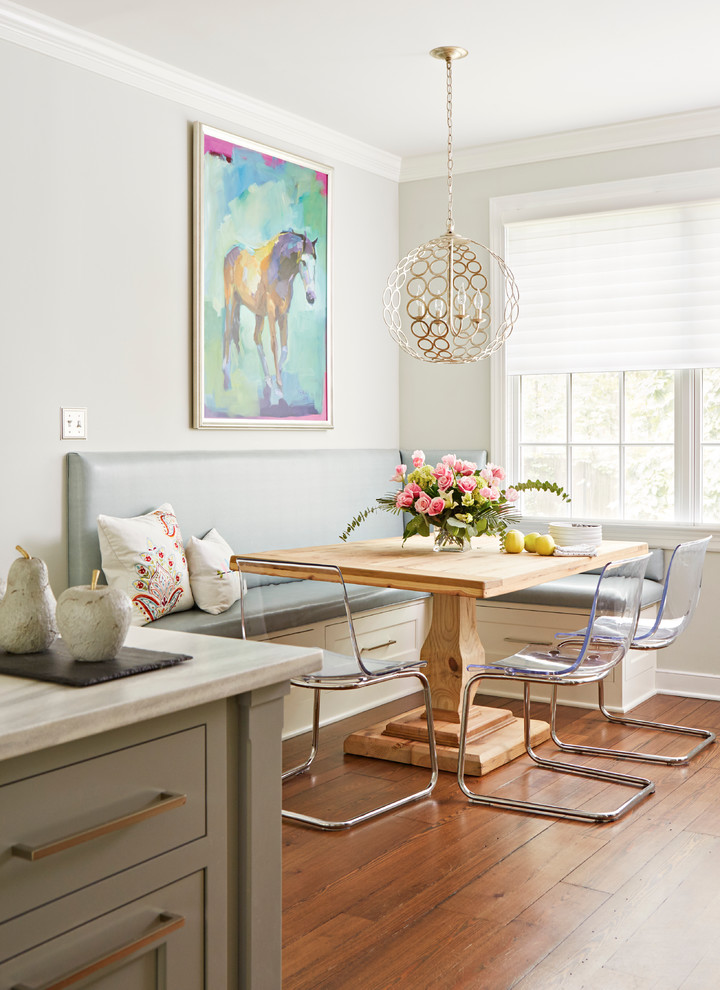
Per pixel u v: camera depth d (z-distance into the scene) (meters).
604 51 3.86
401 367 5.55
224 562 3.83
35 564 1.56
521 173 5.12
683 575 3.65
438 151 5.27
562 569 3.40
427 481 3.80
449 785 3.39
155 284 3.98
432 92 4.32
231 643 1.70
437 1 3.39
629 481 4.93
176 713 1.41
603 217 4.92
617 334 4.89
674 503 4.80
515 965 2.17
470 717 3.83
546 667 3.20
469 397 5.33
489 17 3.53
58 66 3.55
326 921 2.38
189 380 4.16
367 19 3.53
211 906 1.48
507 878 2.63
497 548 3.94
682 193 4.66
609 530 4.93
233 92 4.26
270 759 1.57
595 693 4.44
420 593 4.70
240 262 4.36
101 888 1.30
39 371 3.51
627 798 3.25
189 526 4.04
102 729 1.26
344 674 3.06
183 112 4.09
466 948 2.25
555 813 3.10
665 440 4.82
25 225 3.45
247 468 4.34
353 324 5.17
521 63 3.97
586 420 5.04
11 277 3.40
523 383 5.23
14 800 1.19
